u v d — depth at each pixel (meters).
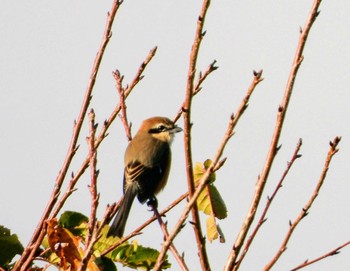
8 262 12.07
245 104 8.13
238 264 8.52
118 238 12.00
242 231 8.45
